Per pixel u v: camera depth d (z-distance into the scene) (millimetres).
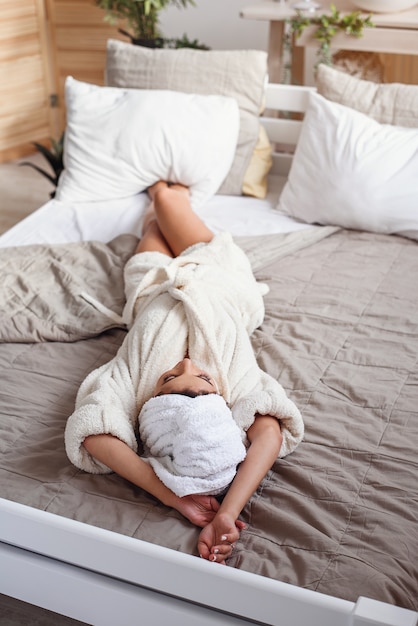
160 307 1718
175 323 1671
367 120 2422
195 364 1623
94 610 1188
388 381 1676
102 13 3760
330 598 981
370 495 1367
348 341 1823
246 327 1859
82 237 2363
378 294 2016
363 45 2883
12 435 1536
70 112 2594
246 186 2617
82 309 1925
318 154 2414
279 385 1572
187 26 3863
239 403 1476
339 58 3068
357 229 2391
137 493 1403
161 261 2033
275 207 2549
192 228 2141
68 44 3883
